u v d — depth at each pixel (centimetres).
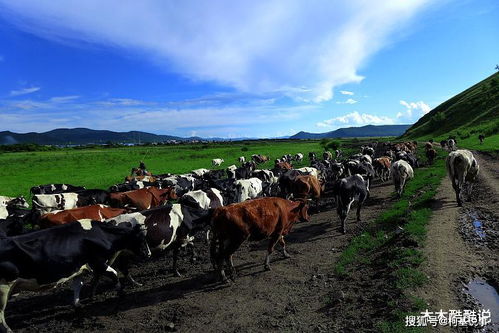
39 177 3981
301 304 821
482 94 9919
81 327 780
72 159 6181
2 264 698
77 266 805
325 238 1313
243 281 979
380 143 8494
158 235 985
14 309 879
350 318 727
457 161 1458
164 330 750
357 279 911
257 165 4806
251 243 1323
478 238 1073
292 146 9788
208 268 1109
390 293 780
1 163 5469
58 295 959
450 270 864
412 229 1147
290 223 1129
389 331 641
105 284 1019
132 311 841
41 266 741
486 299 738
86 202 1675
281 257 1150
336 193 1372
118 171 4553
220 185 1955
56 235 791
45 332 769
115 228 887
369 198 1980
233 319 777
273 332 711
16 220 1096
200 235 1502
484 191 1711
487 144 4334
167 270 1114
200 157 6544
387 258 987
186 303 867
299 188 1712
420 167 3014
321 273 989
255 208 992
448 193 1717
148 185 2125
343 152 6619
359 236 1259
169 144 14762
